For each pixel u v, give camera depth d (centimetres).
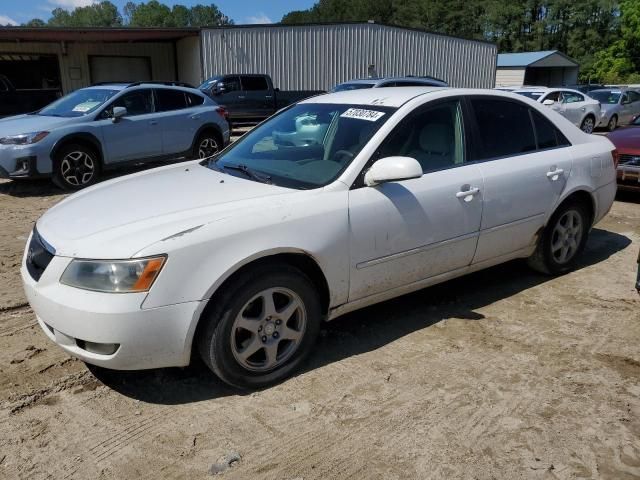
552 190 451
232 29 2212
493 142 424
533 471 260
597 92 2105
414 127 378
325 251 325
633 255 568
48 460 264
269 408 305
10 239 607
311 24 2338
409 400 313
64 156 861
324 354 362
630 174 753
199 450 272
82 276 281
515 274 507
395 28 2509
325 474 257
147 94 999
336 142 374
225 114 1133
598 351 370
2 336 381
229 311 297
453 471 260
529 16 7012
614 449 275
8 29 1908
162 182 373
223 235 292
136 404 308
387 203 350
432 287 474
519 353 366
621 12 5406
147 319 278
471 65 2816
